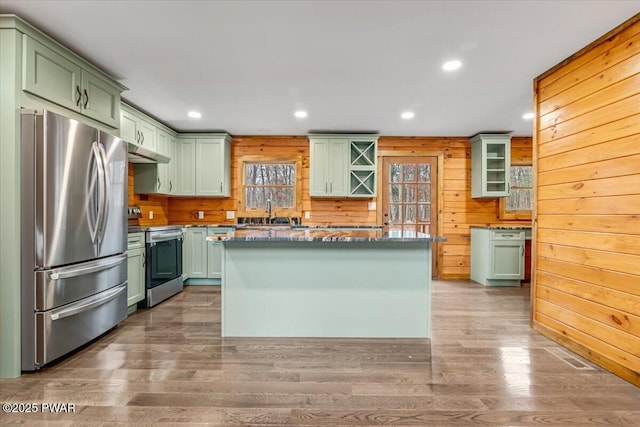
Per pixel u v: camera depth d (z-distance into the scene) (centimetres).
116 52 253
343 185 496
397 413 174
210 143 492
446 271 527
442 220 526
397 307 277
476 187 509
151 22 213
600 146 230
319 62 269
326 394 191
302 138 527
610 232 222
